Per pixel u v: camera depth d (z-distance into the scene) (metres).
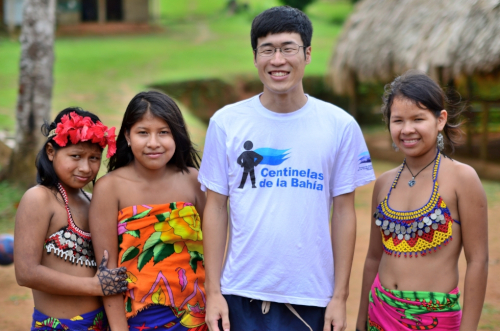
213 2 34.19
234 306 2.48
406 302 2.40
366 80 10.98
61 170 2.47
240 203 2.47
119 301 2.50
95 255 2.53
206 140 2.59
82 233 2.53
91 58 18.08
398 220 2.47
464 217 2.37
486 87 12.68
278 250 2.41
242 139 2.49
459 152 10.55
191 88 15.12
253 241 2.44
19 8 21.81
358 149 2.57
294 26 2.39
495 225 6.26
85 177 2.50
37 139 7.78
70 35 23.11
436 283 2.38
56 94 12.90
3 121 10.55
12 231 6.21
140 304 2.50
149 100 2.54
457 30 8.50
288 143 2.47
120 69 16.44
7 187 7.60
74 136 2.42
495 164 9.55
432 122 2.42
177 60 18.11
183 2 34.50
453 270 2.39
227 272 2.50
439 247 2.38
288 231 2.41
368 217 6.98
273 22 2.38
